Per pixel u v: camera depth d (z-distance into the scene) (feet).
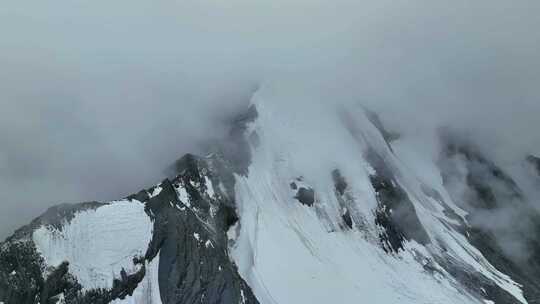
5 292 331.36
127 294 360.89
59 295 341.82
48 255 350.64
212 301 381.60
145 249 380.78
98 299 350.23
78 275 352.08
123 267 367.04
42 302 336.29
